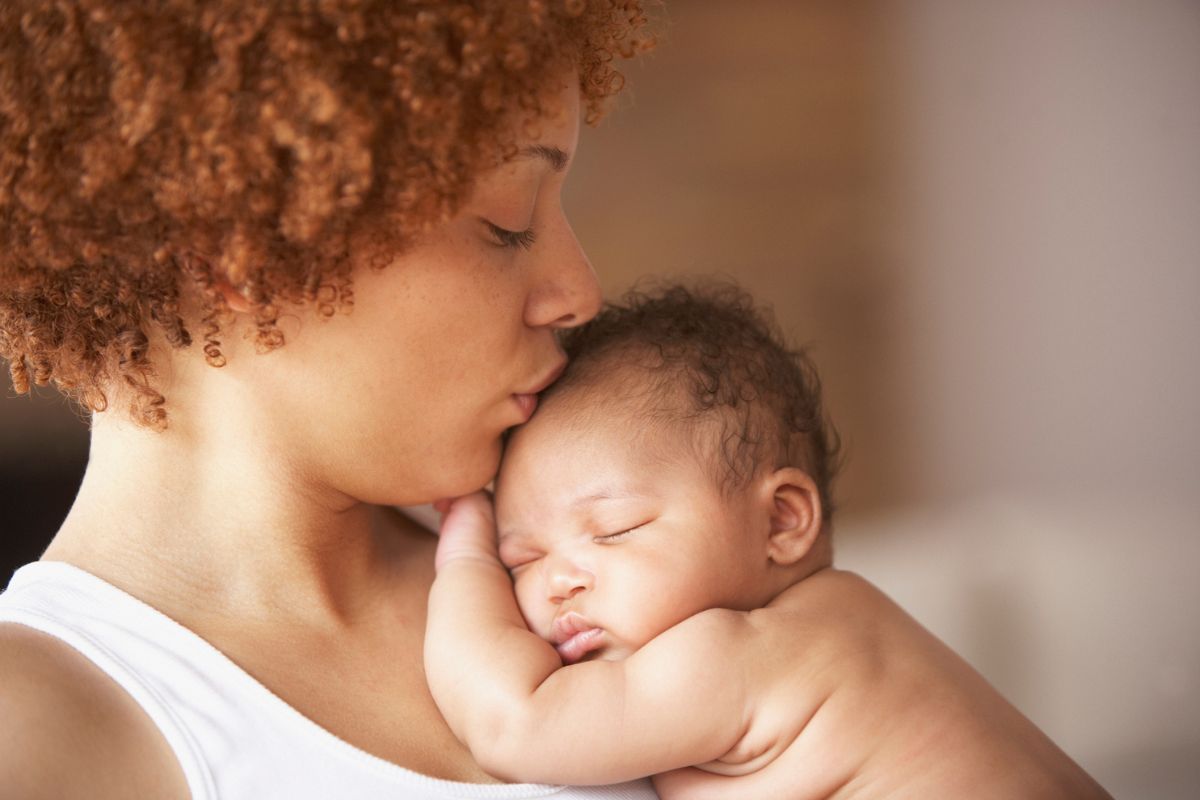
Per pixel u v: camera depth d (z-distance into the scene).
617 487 1.19
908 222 4.14
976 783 1.09
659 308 1.38
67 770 0.87
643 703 1.06
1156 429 3.98
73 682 0.92
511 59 0.97
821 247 4.11
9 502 2.83
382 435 1.08
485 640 1.11
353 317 1.03
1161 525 3.59
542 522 1.21
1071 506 3.77
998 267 4.12
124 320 1.03
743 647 1.10
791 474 1.24
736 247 4.09
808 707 1.09
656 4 1.35
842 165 4.11
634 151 4.02
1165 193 4.09
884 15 4.10
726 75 4.05
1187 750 2.91
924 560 3.60
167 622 0.99
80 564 1.03
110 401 1.06
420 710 1.09
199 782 0.91
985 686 1.21
